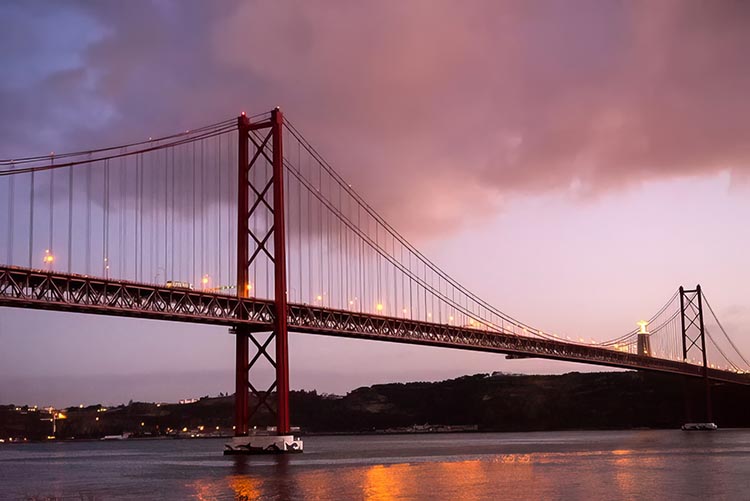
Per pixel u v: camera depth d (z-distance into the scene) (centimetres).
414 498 5584
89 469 11288
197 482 7169
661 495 5647
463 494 5812
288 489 6212
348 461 9762
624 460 9294
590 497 5588
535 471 7794
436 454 11950
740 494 5666
